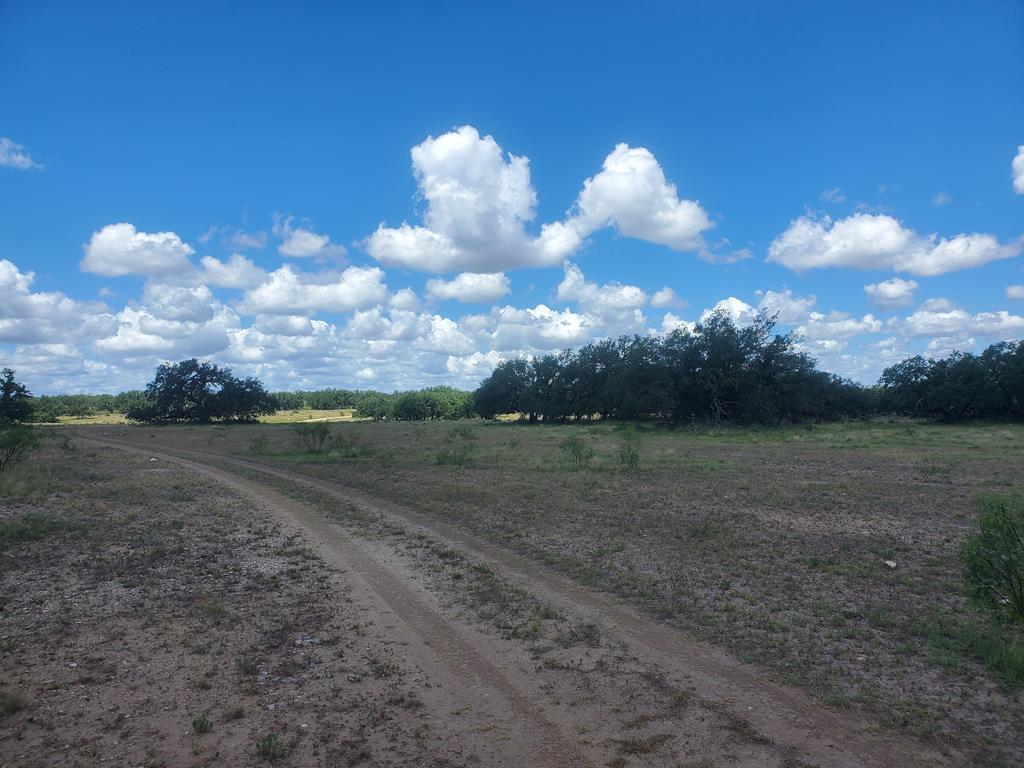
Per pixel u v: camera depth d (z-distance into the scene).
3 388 69.25
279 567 9.87
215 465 28.67
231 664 6.07
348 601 8.09
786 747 4.58
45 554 10.39
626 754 4.48
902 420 73.19
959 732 4.79
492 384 90.75
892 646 6.58
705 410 66.69
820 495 17.94
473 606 7.89
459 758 4.43
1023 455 30.94
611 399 70.69
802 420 67.31
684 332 65.88
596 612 7.69
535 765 4.34
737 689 5.55
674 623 7.28
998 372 66.31
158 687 5.54
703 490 18.92
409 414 122.19
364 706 5.22
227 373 93.88
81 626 7.07
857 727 4.88
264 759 4.38
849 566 9.96
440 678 5.78
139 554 10.60
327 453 35.03
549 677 5.80
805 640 6.74
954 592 8.55
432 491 18.67
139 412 92.12
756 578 9.25
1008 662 5.77
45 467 23.66
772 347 62.66
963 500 17.00
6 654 6.23
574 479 21.72
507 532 12.62
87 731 4.75
